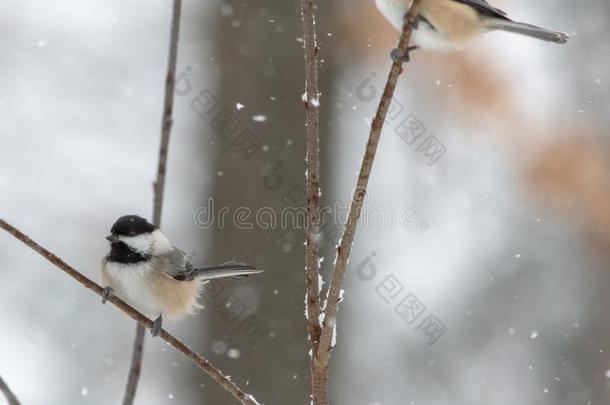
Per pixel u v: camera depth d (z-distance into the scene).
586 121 13.45
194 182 13.52
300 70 10.97
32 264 14.21
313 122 5.21
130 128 14.98
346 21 11.42
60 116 14.98
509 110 13.33
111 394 13.59
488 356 14.45
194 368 11.09
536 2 14.03
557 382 14.20
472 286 14.60
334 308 5.18
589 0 13.93
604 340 14.21
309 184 5.25
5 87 14.97
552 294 14.54
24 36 15.05
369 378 13.79
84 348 13.84
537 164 13.54
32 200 14.59
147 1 14.93
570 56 13.66
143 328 5.69
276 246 10.77
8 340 13.67
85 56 15.08
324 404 5.25
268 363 10.62
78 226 14.55
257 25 11.05
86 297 14.20
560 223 13.95
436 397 14.11
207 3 11.70
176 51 5.68
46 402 12.94
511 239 14.40
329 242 10.85
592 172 13.41
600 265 14.11
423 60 13.02
